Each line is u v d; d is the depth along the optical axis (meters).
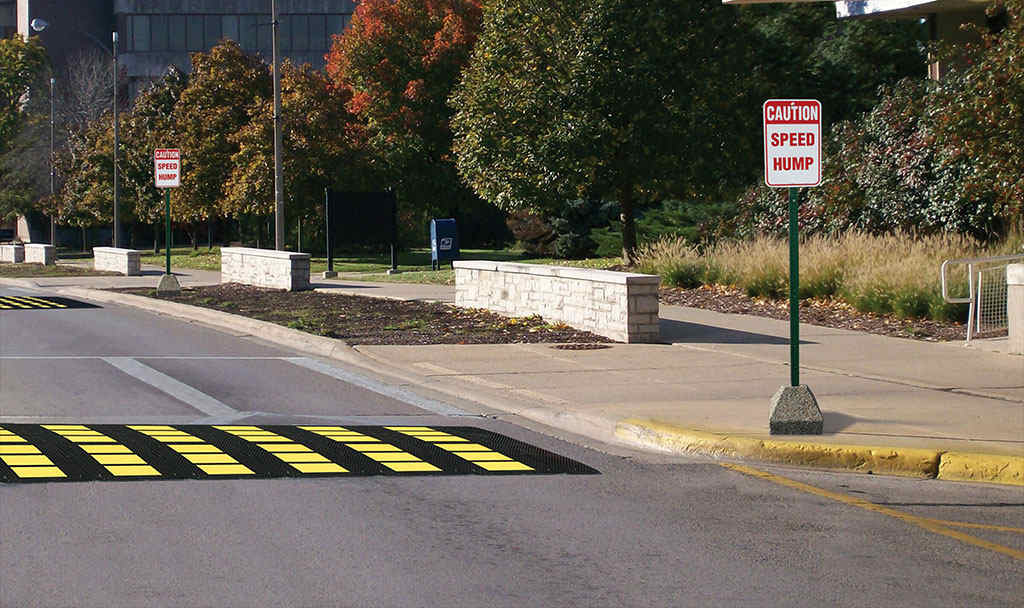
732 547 7.37
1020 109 19.80
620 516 8.14
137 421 11.76
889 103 27.05
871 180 25.83
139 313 24.39
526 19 31.80
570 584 6.59
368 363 16.00
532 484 9.09
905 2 26.52
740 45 32.78
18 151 69.12
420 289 27.89
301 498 8.54
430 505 8.38
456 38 49.88
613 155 31.92
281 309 23.31
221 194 51.22
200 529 7.67
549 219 43.06
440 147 51.41
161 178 29.03
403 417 12.16
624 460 10.05
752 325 18.80
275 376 15.12
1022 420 10.96
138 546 7.26
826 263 21.91
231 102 51.12
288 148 45.25
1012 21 21.31
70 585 6.47
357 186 48.12
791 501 8.62
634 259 29.80
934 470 9.46
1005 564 7.04
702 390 12.95
